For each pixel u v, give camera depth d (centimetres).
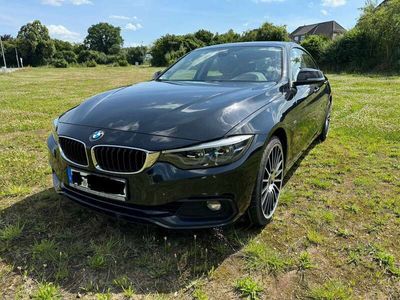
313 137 455
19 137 588
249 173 242
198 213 237
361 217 304
